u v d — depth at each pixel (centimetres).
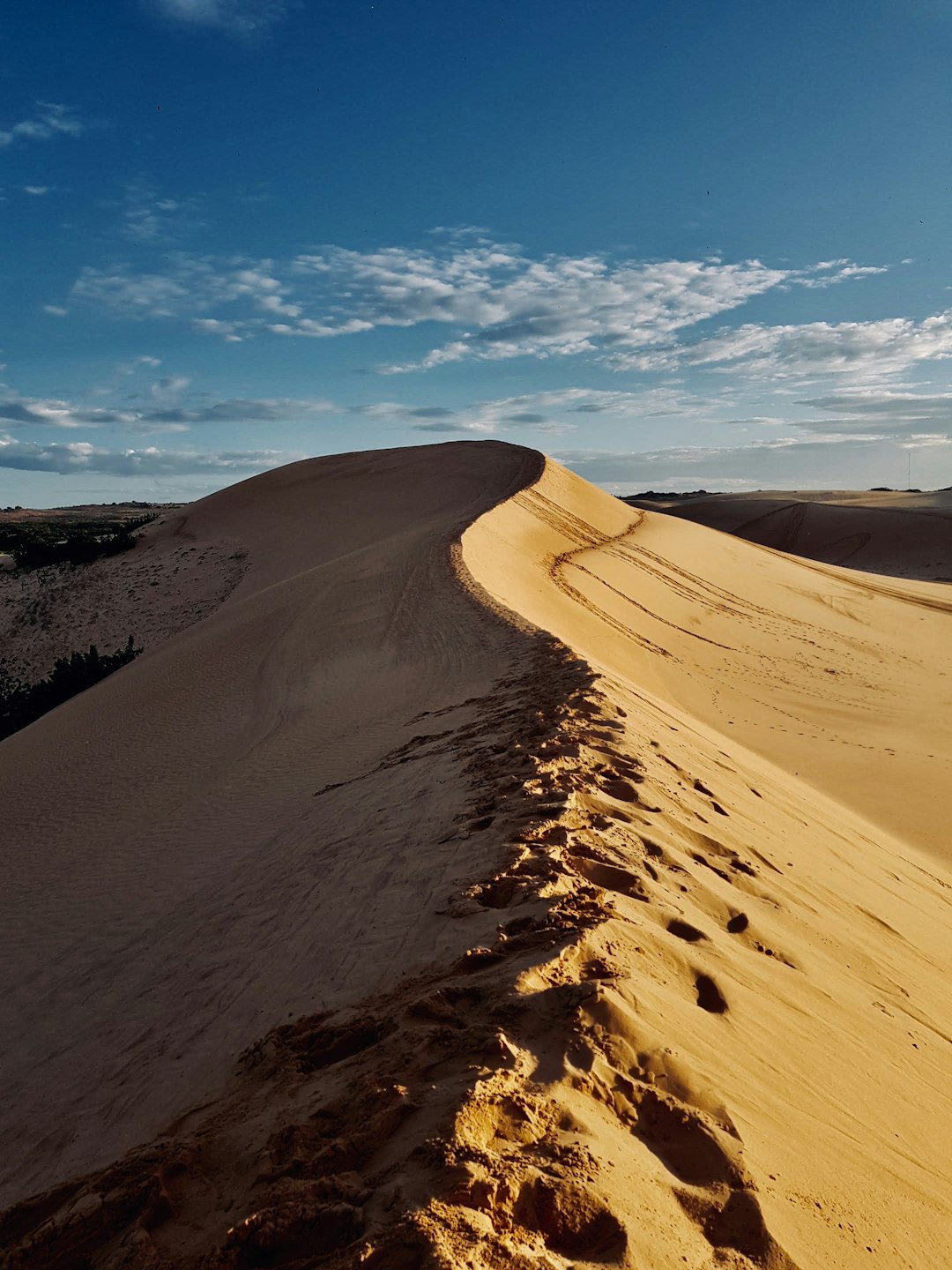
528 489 4547
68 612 4722
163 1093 488
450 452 6141
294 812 1109
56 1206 372
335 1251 268
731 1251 303
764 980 512
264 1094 409
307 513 5422
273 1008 538
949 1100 486
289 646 2414
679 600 3316
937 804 1471
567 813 684
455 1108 319
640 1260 279
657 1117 358
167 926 855
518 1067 354
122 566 5191
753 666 2627
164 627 4325
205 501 6253
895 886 924
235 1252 283
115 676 2862
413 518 4703
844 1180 365
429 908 578
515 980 418
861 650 3080
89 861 1215
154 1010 641
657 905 557
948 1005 640
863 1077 460
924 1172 403
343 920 636
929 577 7781
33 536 7725
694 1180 333
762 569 4312
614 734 973
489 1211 279
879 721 2133
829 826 1077
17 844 1423
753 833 837
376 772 1123
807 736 1909
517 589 2641
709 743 1271
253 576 4616
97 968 812
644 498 14412
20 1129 533
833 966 604
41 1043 677
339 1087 376
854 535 9075
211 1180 347
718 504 10725
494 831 678
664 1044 395
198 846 1136
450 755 1023
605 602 2956
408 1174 295
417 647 2027
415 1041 390
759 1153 353
